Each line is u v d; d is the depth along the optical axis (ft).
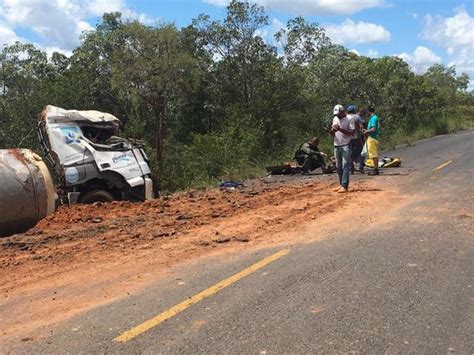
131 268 21.88
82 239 27.68
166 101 108.17
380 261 21.56
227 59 102.99
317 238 26.09
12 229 32.32
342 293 17.97
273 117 99.96
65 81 111.65
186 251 24.38
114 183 48.21
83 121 48.85
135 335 15.06
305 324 15.49
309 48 101.65
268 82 101.76
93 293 18.93
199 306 17.15
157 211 36.24
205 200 40.73
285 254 23.18
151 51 99.86
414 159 65.77
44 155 48.98
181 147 106.73
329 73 109.29
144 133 111.65
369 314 16.11
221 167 75.51
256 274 20.35
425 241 24.62
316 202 36.94
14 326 16.17
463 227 27.17
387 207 33.55
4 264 23.15
